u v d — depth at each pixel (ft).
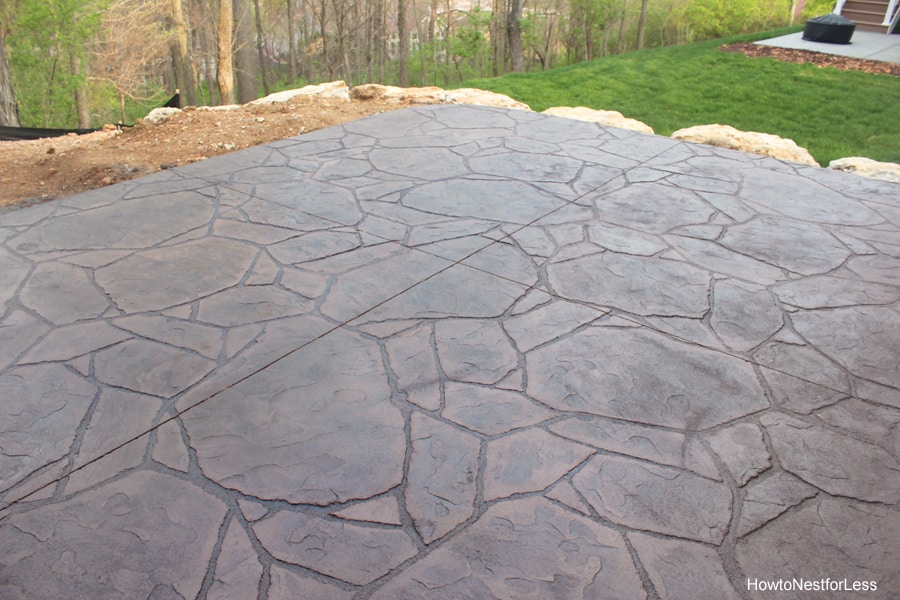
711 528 5.77
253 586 5.17
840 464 6.54
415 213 12.34
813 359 8.23
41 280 9.76
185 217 12.09
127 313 8.93
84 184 14.92
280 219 12.02
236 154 15.88
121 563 5.35
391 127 18.29
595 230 11.72
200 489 6.09
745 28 63.21
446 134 17.57
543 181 14.06
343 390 7.46
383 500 6.00
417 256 10.63
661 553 5.52
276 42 99.19
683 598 5.14
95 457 6.45
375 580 5.23
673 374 7.86
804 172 15.15
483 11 80.12
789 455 6.63
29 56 52.01
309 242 11.09
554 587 5.19
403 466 6.39
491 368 7.89
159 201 12.87
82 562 5.36
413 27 95.55
